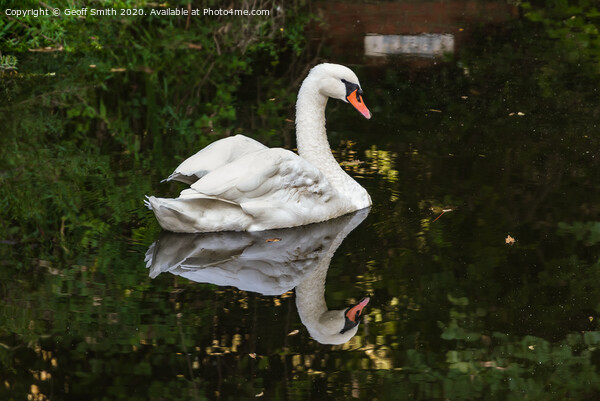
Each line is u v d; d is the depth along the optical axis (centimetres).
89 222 1009
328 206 1016
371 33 2031
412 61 1788
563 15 2131
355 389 681
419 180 1141
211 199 970
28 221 1014
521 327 780
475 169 1174
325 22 2141
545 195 1076
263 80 1702
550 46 1869
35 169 1190
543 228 980
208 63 1823
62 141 1317
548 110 1444
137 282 857
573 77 1636
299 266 896
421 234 972
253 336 758
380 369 712
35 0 1947
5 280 859
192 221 961
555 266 890
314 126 1080
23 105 1502
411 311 806
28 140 1321
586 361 727
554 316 797
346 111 1478
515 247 934
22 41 1875
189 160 1013
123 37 1986
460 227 988
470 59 1789
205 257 916
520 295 835
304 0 2328
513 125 1370
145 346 741
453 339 758
